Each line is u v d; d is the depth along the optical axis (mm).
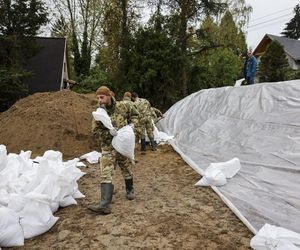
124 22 19672
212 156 7395
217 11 20875
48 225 4223
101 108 4676
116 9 19922
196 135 9289
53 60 25375
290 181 5277
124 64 17547
